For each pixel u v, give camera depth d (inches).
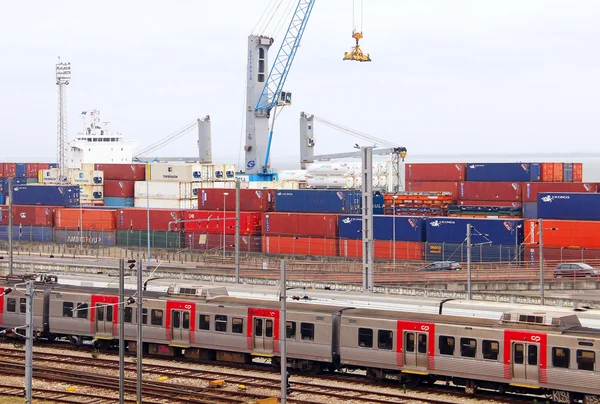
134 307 1977.1
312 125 5984.3
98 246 4306.1
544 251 3272.6
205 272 3299.7
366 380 1722.4
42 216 4581.7
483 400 1576.0
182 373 1791.3
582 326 1637.6
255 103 5526.6
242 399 1553.9
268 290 2374.5
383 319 1690.5
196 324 1892.2
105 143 6776.6
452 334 1612.9
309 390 1617.9
